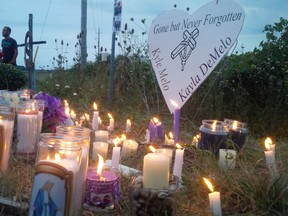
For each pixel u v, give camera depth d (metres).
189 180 2.51
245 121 5.21
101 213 2.08
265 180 2.37
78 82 7.21
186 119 5.07
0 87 6.47
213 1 3.61
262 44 5.97
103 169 2.21
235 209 2.27
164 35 3.97
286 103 5.15
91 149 3.34
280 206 2.26
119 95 6.32
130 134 4.36
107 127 4.46
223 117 5.38
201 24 3.68
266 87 5.66
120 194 2.25
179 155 2.53
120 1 6.08
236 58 6.09
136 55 6.77
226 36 3.49
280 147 4.11
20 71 6.75
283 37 6.01
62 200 1.71
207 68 3.61
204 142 3.46
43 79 8.53
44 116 3.35
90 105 6.18
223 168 2.73
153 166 1.88
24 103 3.04
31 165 2.79
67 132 2.43
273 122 4.86
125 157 3.25
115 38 6.41
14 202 2.06
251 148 3.77
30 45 7.38
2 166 2.45
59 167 1.71
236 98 5.43
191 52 3.74
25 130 2.86
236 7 3.43
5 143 2.44
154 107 5.86
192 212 2.19
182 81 3.79
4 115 2.48
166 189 1.87
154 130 3.89
